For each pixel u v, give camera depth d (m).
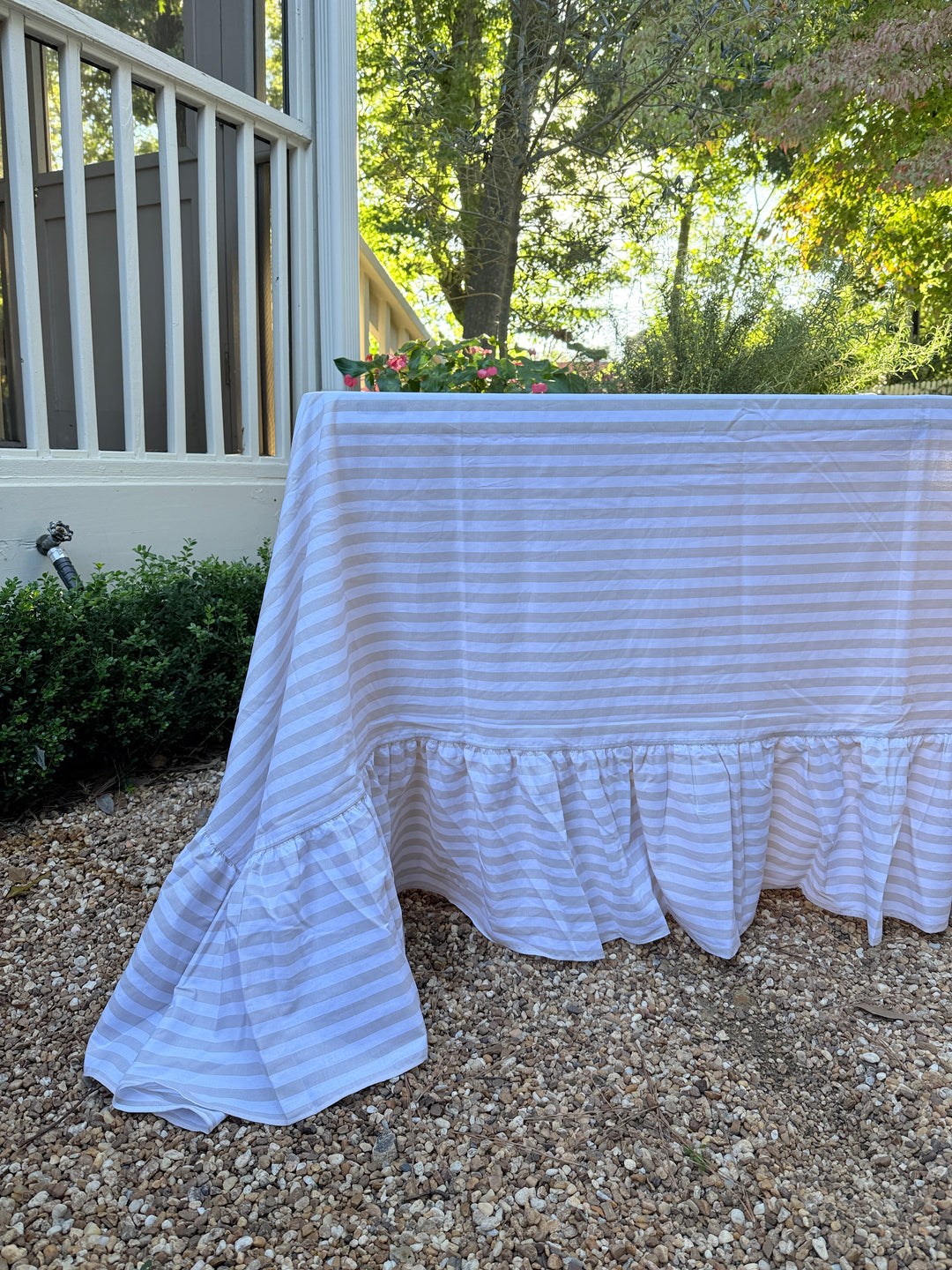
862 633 1.37
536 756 1.31
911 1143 1.01
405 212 8.48
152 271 3.28
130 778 2.04
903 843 1.45
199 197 2.82
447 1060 1.12
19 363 2.80
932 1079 1.12
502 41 7.52
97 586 2.07
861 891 1.44
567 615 1.28
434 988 1.26
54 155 3.00
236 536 2.92
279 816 1.10
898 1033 1.20
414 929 1.41
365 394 1.18
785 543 1.31
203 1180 0.94
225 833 1.17
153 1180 0.94
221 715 2.19
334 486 1.17
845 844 1.44
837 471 1.30
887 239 8.41
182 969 1.15
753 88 7.81
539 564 1.25
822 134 7.65
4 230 2.84
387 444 1.20
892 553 1.34
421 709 1.31
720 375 4.25
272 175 3.15
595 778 1.32
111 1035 1.12
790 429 1.27
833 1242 0.88
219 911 1.13
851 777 1.42
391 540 1.23
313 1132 1.01
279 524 1.20
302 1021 1.08
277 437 3.30
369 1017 1.10
